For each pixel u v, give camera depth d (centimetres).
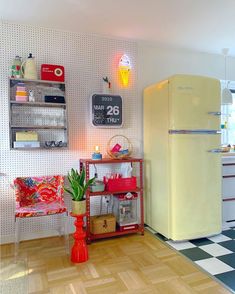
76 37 296
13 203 274
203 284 193
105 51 311
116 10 243
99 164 312
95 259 234
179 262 228
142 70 334
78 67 298
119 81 320
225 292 183
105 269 216
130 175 300
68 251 250
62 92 283
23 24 273
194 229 271
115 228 287
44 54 283
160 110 284
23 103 262
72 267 220
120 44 319
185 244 267
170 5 234
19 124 268
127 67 321
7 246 265
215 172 281
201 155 272
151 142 306
